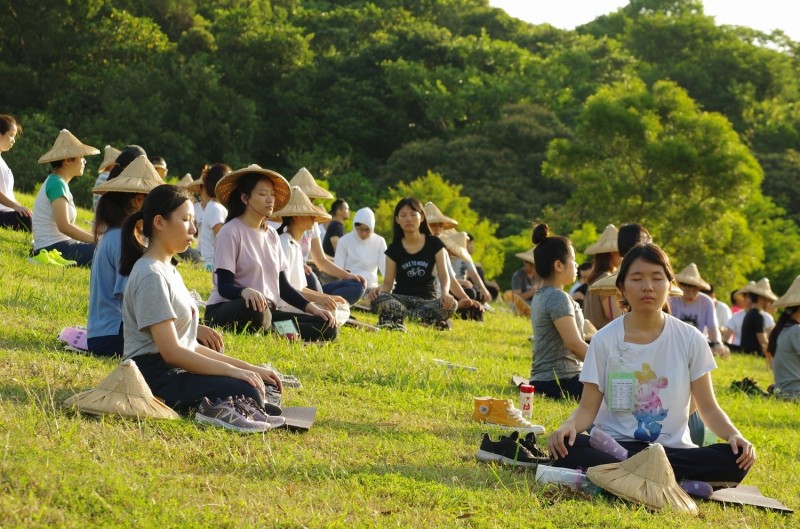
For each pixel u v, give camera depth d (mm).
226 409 6074
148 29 58625
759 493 6473
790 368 12156
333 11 78500
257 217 9445
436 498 5395
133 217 6422
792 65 93750
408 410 7656
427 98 63156
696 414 6863
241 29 62625
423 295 12984
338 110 63156
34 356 6984
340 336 10242
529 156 56094
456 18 88125
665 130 43000
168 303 6207
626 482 5727
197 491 4961
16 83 54375
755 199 51500
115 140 51469
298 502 5027
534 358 9250
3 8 54750
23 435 5156
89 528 4336
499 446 6352
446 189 44500
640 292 6102
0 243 11883
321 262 12469
